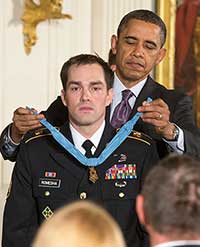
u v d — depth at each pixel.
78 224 2.69
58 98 5.36
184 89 9.91
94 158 4.68
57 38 9.23
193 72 9.93
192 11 9.89
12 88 8.99
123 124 5.18
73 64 4.70
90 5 9.51
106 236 2.68
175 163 2.95
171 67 9.81
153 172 2.95
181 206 2.83
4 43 8.95
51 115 5.30
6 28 8.96
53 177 4.70
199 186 2.86
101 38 9.60
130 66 5.34
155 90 5.43
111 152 4.71
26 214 4.72
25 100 9.05
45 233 2.69
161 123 4.74
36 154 4.77
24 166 4.77
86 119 4.65
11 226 4.71
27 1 8.96
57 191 4.68
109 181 4.68
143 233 4.62
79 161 4.66
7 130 5.04
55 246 2.66
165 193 2.87
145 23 5.38
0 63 8.92
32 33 9.04
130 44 5.38
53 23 9.20
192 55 9.93
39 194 4.69
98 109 4.66
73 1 9.37
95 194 4.64
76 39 9.40
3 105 8.94
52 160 4.74
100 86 4.67
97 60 4.72
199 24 9.91
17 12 9.00
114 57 5.55
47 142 4.79
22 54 9.05
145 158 4.74
